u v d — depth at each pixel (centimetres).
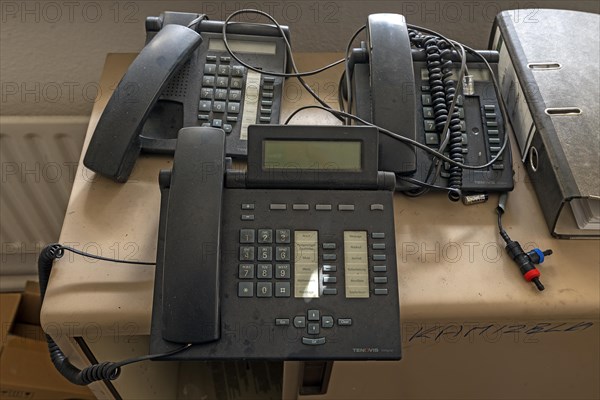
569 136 66
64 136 105
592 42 77
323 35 96
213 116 70
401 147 65
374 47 70
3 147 106
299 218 58
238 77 73
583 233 65
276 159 59
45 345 118
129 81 68
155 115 73
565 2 94
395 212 67
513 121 76
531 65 73
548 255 63
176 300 53
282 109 77
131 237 63
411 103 67
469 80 72
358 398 85
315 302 56
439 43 73
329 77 82
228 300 55
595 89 71
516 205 68
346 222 58
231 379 122
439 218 67
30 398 113
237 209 58
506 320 61
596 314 60
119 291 59
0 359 114
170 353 53
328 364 74
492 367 77
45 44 95
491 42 84
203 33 76
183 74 72
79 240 62
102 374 59
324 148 60
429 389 84
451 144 68
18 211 120
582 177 62
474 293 60
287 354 54
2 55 96
